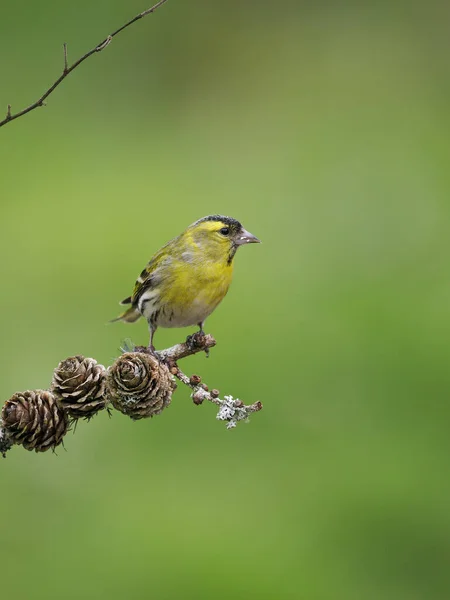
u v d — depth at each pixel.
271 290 13.79
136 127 17.36
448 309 13.31
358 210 15.92
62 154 16.48
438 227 15.52
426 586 10.09
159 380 5.79
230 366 12.22
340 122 18.30
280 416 11.61
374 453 11.12
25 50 17.52
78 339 13.05
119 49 18.25
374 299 13.62
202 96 18.42
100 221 14.98
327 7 21.19
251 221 15.45
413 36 20.22
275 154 17.31
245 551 10.09
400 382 12.17
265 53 19.55
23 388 12.26
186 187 16.16
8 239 14.50
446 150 17.44
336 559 10.12
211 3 19.78
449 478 10.78
